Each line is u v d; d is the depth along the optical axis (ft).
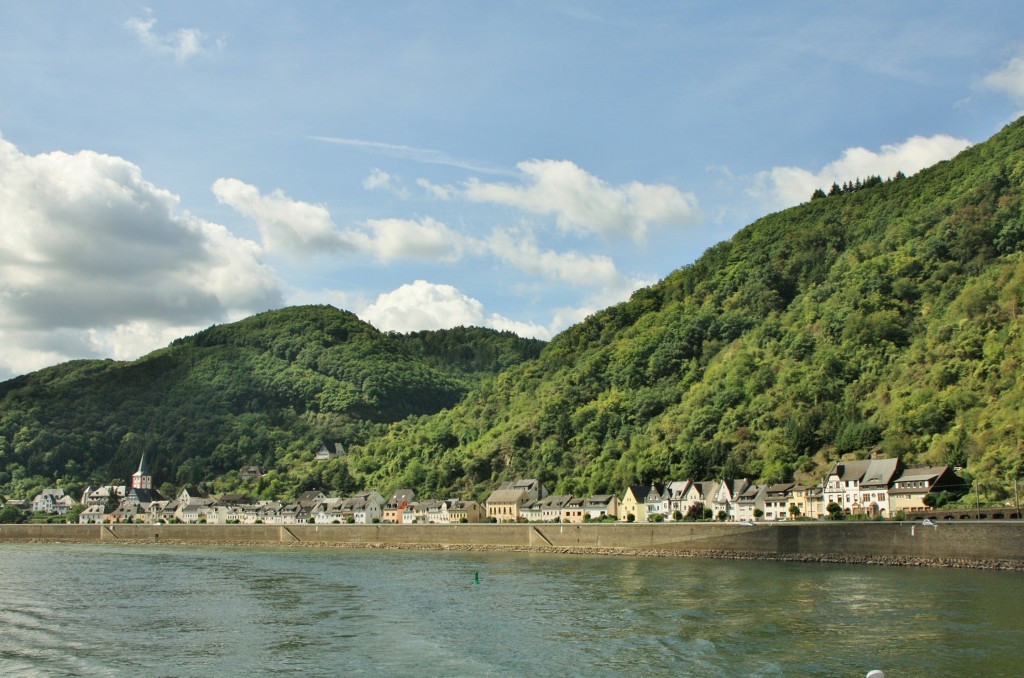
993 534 435.94
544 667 255.70
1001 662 245.45
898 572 431.84
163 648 291.17
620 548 608.19
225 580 482.69
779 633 288.10
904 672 237.86
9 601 403.34
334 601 389.60
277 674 254.88
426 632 309.83
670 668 249.75
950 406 640.58
